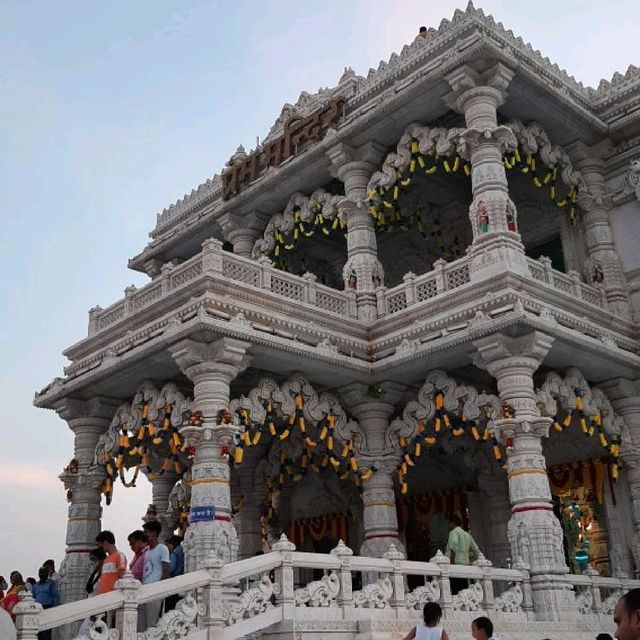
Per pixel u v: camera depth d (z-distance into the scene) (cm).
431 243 2269
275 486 2012
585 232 1925
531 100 1766
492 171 1638
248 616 1002
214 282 1473
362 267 1820
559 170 1902
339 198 1909
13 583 1430
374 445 1705
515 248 1577
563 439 1869
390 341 1673
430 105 1764
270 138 2173
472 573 1276
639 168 1842
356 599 1121
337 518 2192
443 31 1773
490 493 1939
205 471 1411
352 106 1923
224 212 2152
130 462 1961
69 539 1730
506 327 1446
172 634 915
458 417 1652
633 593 377
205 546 1356
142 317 1617
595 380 1767
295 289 1680
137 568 1143
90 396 1784
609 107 1936
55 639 1261
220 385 1448
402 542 2127
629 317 1812
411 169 1788
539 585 1370
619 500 1756
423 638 895
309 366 1608
